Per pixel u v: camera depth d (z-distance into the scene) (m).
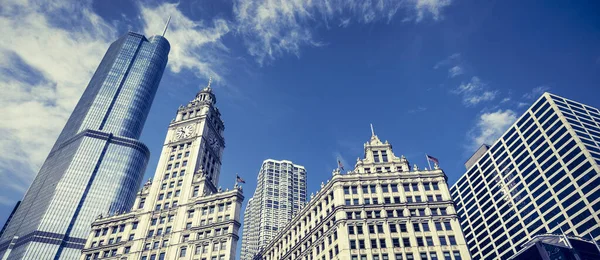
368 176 99.06
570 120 167.75
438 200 93.75
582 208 144.50
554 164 164.12
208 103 152.38
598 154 152.50
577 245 93.62
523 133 188.12
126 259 104.69
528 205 171.50
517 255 102.75
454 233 86.44
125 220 115.69
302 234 105.38
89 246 111.81
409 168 104.56
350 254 83.62
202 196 114.44
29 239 174.25
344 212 91.44
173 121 147.12
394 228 88.06
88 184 198.75
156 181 123.62
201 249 101.75
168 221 111.50
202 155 132.75
